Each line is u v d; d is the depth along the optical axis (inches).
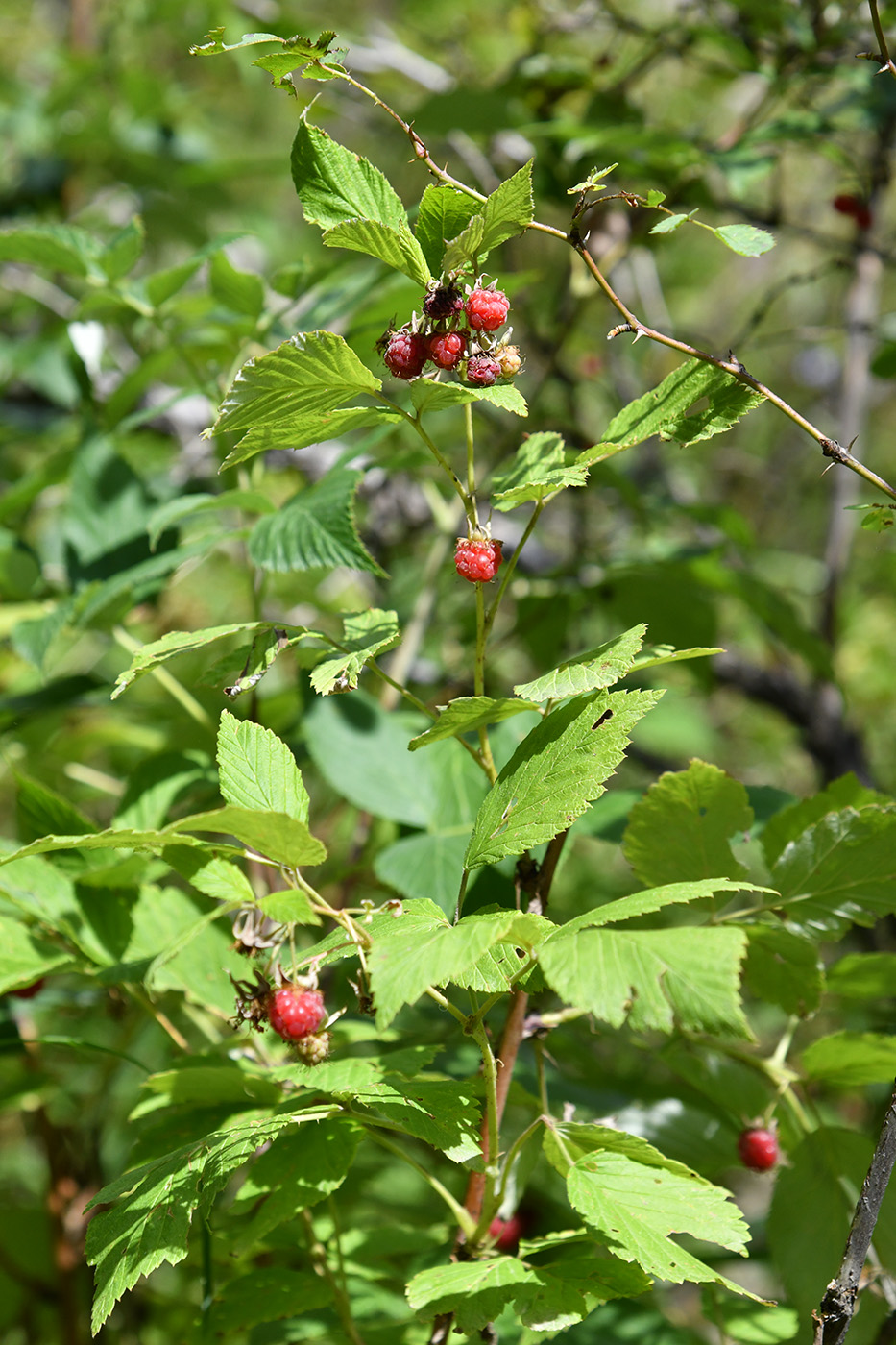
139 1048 55.9
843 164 55.8
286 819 33.7
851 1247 34.9
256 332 45.0
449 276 35.2
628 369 75.1
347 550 39.4
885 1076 38.7
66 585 45.9
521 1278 34.9
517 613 52.0
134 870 40.0
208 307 47.0
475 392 34.6
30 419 71.2
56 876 40.1
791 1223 38.2
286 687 52.2
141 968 39.1
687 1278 33.5
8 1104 42.9
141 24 81.7
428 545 65.2
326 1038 34.6
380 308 44.2
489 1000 34.9
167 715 47.5
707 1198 34.6
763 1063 39.7
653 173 54.3
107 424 47.3
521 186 34.8
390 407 35.5
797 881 37.8
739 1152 40.4
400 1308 41.0
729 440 104.7
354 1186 44.1
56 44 101.9
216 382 45.9
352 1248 40.8
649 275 77.1
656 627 51.3
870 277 65.3
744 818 37.4
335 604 64.4
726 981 32.6
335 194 35.9
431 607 51.1
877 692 82.7
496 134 59.7
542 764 35.1
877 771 83.3
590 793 34.4
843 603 86.7
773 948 38.0
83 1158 46.1
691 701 86.7
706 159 49.3
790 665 71.5
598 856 73.1
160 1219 34.9
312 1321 40.5
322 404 35.3
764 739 92.7
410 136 35.4
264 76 81.3
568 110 69.2
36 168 79.4
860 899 37.6
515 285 45.5
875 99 51.9
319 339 34.4
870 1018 46.6
